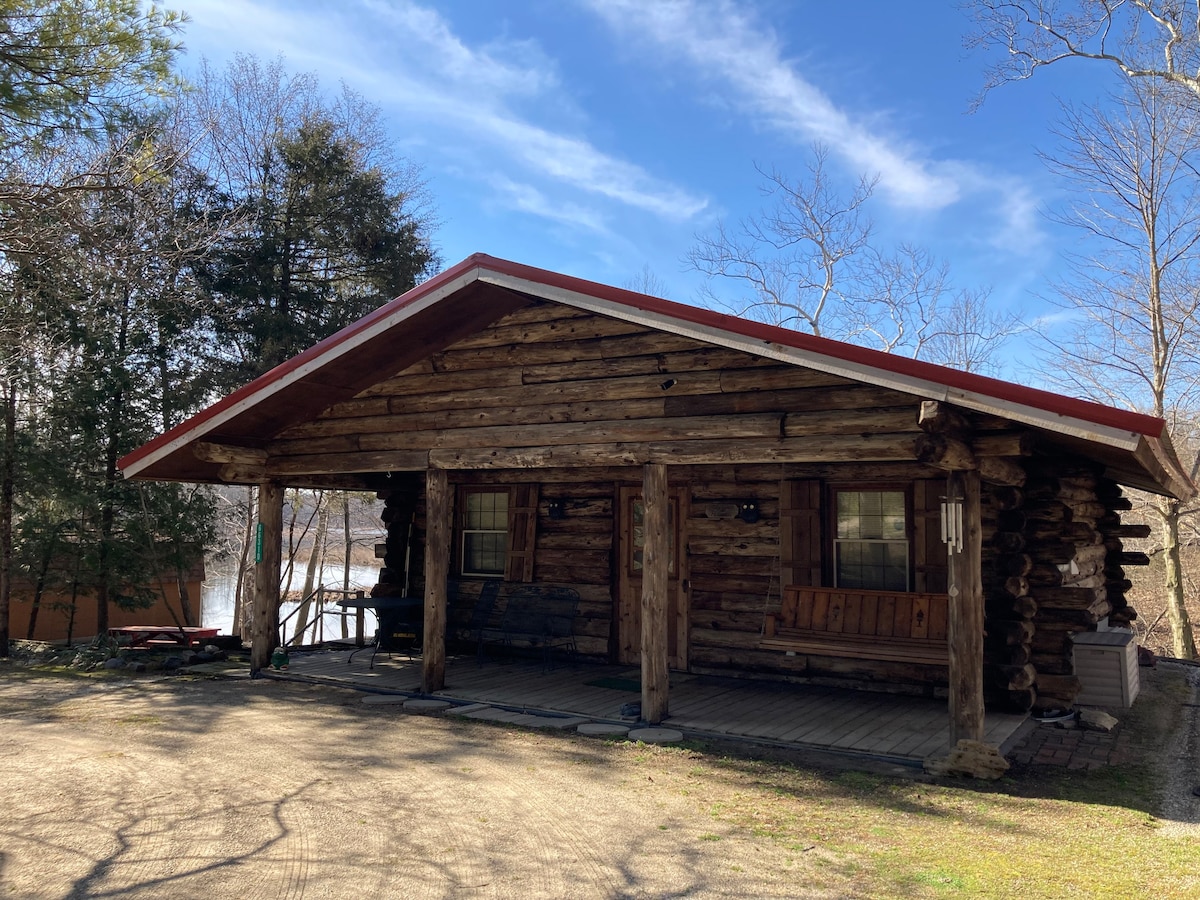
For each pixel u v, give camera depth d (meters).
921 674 8.64
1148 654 12.22
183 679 10.11
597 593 10.98
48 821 5.00
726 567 9.90
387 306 7.82
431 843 4.70
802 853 4.57
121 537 14.37
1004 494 8.07
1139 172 19.28
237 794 5.54
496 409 8.30
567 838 4.79
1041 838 4.82
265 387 8.56
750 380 6.86
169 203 15.05
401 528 12.63
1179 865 4.40
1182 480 7.98
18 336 12.35
